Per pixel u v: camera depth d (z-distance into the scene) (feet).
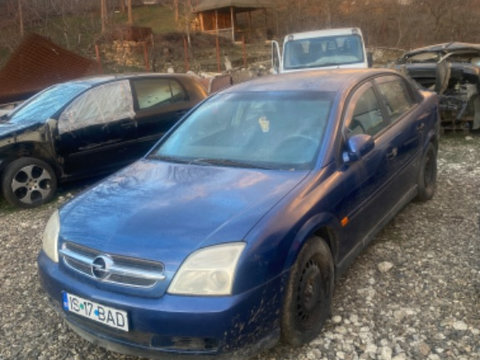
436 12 83.10
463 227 15.30
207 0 113.91
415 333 10.19
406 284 12.16
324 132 11.53
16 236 17.49
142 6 126.82
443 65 26.45
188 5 103.30
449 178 20.52
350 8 91.30
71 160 21.52
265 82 14.40
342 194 10.85
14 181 20.22
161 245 8.71
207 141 12.72
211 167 11.52
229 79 32.76
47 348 10.58
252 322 8.51
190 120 13.89
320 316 10.23
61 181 21.59
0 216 19.98
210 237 8.71
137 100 23.45
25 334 11.16
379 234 15.16
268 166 11.18
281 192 9.93
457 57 31.04
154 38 92.53
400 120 14.74
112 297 8.70
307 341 9.90
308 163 11.00
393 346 9.84
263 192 9.98
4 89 46.78
